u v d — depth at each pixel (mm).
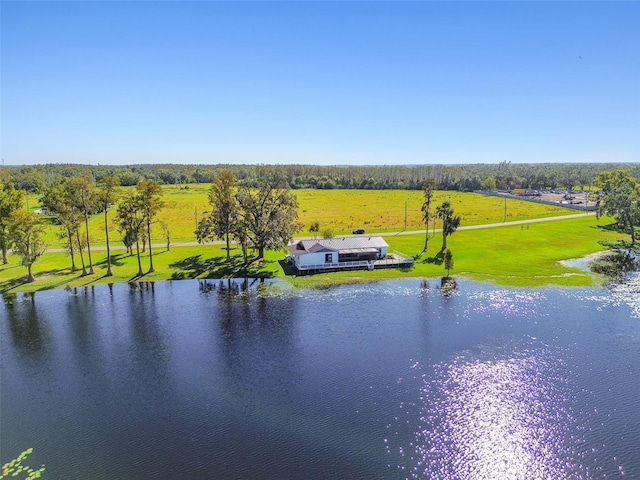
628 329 47500
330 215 140625
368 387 36719
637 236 96938
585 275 69062
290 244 86875
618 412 32312
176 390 37125
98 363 42312
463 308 55281
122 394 36562
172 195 182875
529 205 156875
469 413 32688
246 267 75688
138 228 74375
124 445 29891
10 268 76438
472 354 42312
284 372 39719
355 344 45250
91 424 32406
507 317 51812
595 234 100188
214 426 31828
